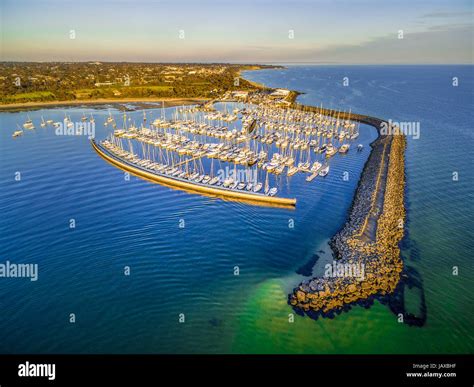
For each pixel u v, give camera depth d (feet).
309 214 288.92
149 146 503.61
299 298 184.24
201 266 221.25
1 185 355.56
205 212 294.25
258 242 247.70
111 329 172.35
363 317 173.06
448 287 193.36
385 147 450.71
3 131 588.09
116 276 212.43
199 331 169.99
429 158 415.44
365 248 225.56
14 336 168.04
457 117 635.25
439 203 296.92
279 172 376.89
